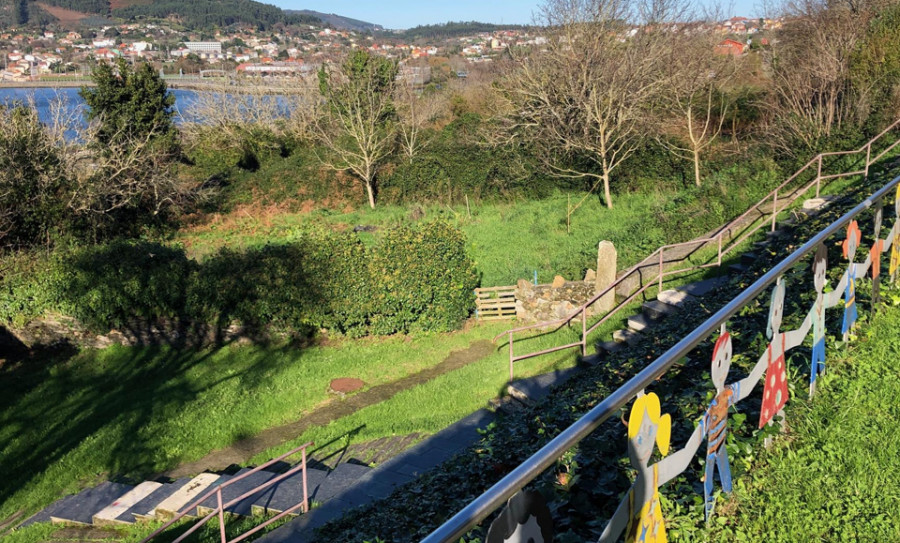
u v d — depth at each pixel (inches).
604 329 563.2
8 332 735.1
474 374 586.6
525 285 731.4
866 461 191.5
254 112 1859.0
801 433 204.4
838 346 247.8
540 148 1291.8
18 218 1005.8
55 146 1061.8
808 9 1171.3
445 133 1477.6
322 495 416.8
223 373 669.3
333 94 1502.2
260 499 419.2
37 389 649.6
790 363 238.2
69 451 542.0
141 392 637.9
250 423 573.9
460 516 89.4
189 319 734.5
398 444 482.0
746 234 640.4
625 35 1203.9
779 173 855.7
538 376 505.7
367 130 1398.9
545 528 108.1
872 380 229.9
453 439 460.8
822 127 905.5
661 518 144.2
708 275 585.6
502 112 1341.0
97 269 724.7
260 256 744.3
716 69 1243.2
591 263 788.6
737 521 172.7
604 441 213.5
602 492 185.3
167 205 1302.9
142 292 721.0
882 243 273.0
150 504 443.5
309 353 709.9
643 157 1219.2
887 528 167.8
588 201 1218.0
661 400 243.4
